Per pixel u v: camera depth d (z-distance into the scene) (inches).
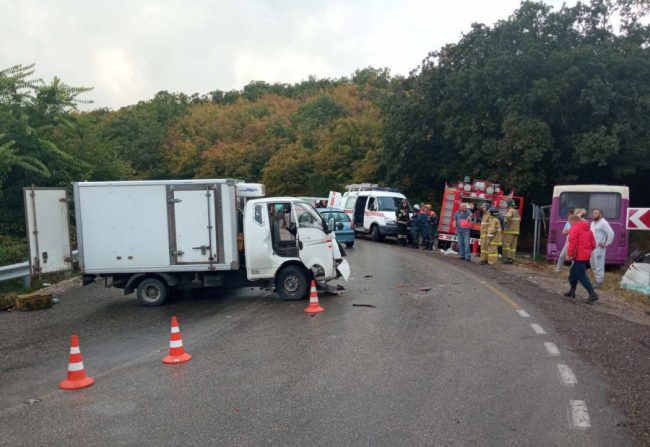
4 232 673.6
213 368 257.0
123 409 208.4
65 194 444.8
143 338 322.3
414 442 172.4
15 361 280.8
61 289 518.9
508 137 940.0
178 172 2812.5
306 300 422.3
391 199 1024.9
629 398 207.6
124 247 424.2
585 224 420.5
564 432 177.9
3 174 664.4
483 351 274.7
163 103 3614.7
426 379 232.8
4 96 743.7
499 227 663.8
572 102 946.1
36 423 197.5
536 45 960.9
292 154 2174.0
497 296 432.1
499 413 194.5
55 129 767.7
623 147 898.1
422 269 597.9
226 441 176.9
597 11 977.5
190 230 422.3
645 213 408.5
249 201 423.2
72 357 239.3
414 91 1229.7
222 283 434.0
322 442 173.9
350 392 219.0
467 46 1117.7
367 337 306.8
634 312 386.3
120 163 998.4
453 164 1205.1
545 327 323.9
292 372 246.5
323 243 423.8
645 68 902.4
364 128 1935.3
